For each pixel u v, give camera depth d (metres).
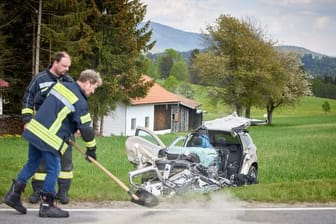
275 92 61.84
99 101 33.28
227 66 60.53
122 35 33.31
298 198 8.23
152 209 7.45
